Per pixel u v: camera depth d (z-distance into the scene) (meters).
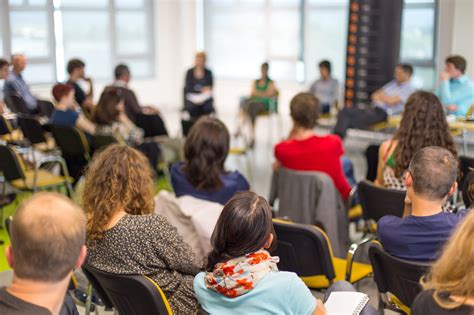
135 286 2.12
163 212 2.80
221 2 11.40
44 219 1.32
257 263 1.76
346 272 2.80
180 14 11.66
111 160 2.29
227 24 11.42
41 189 5.20
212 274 1.79
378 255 2.36
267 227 1.82
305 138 3.63
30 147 5.70
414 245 2.21
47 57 9.77
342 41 10.16
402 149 3.25
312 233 2.63
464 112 5.89
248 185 3.26
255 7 11.03
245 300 1.73
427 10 7.92
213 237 1.86
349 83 8.22
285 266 2.81
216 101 11.79
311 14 10.40
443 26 7.68
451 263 1.45
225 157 3.10
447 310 1.45
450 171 2.18
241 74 11.48
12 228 1.33
